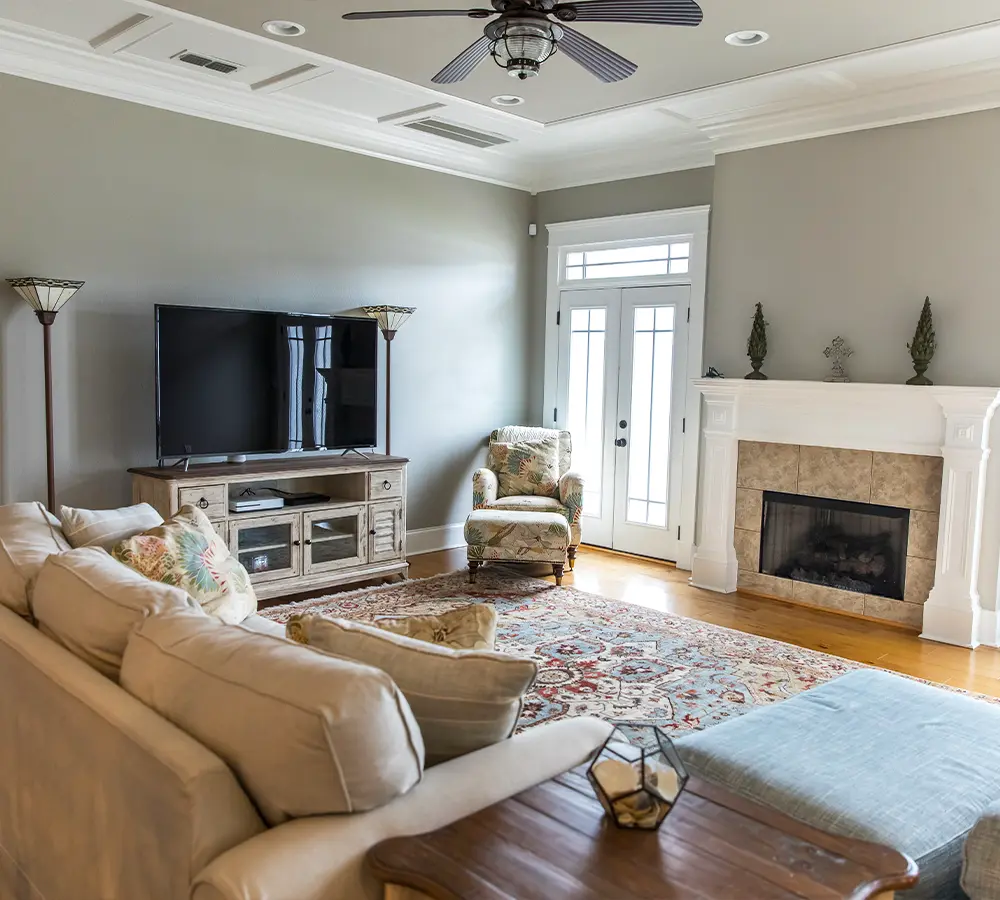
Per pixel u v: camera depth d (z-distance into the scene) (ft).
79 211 14.24
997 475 13.87
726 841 4.38
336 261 17.89
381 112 16.94
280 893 3.91
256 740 4.30
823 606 16.08
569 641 13.75
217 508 14.47
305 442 16.57
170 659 5.06
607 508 20.83
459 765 5.06
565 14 8.61
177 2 11.24
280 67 14.29
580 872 4.05
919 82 14.03
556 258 21.44
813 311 15.94
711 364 17.49
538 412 22.16
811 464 16.12
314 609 15.12
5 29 12.78
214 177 15.89
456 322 20.34
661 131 17.81
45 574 6.84
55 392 14.16
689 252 18.79
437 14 8.80
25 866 6.30
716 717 10.93
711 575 17.31
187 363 14.78
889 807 6.03
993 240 13.76
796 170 16.02
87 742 5.16
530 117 16.14
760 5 10.78
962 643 14.03
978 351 14.02
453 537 20.81
